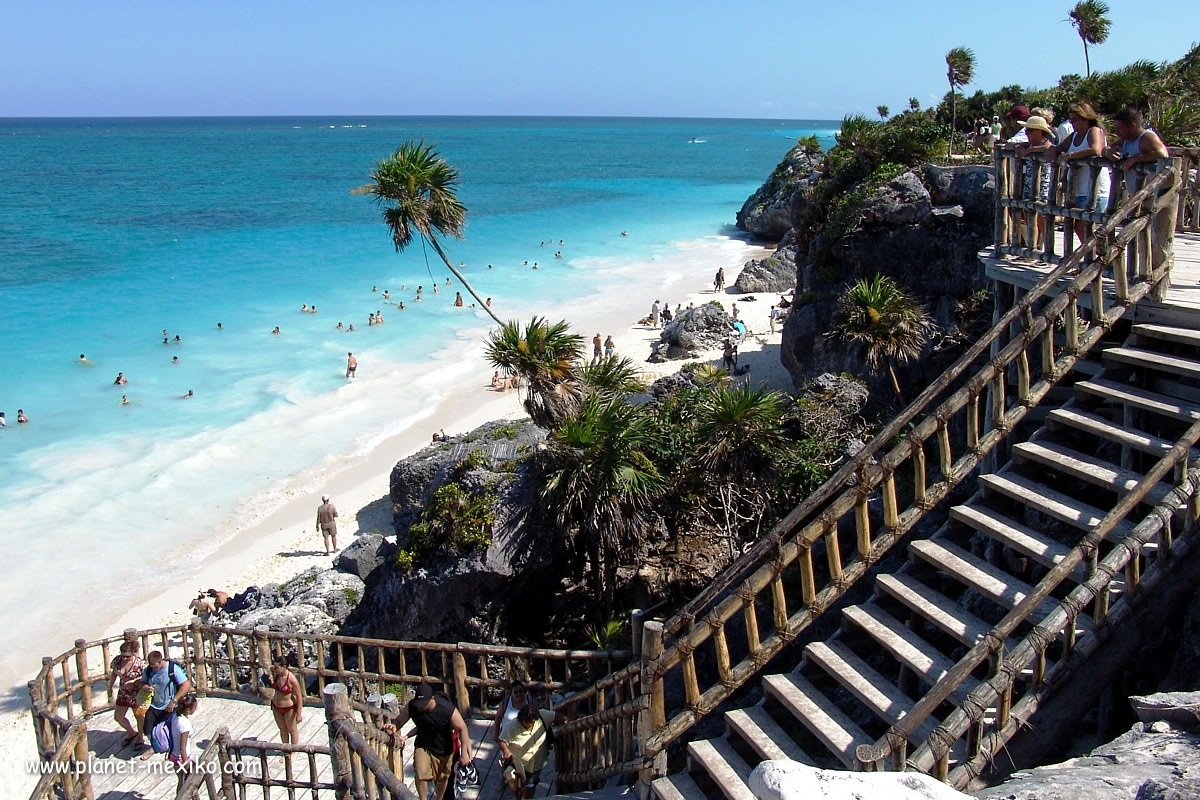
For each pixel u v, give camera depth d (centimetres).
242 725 1297
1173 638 845
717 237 9194
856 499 875
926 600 861
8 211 10431
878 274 2469
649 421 2072
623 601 2078
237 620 2308
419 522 2083
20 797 1805
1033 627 760
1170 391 946
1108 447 1158
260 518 3177
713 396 2097
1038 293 946
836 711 831
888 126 3938
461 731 1030
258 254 7825
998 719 738
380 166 2561
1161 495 808
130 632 1349
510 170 17475
